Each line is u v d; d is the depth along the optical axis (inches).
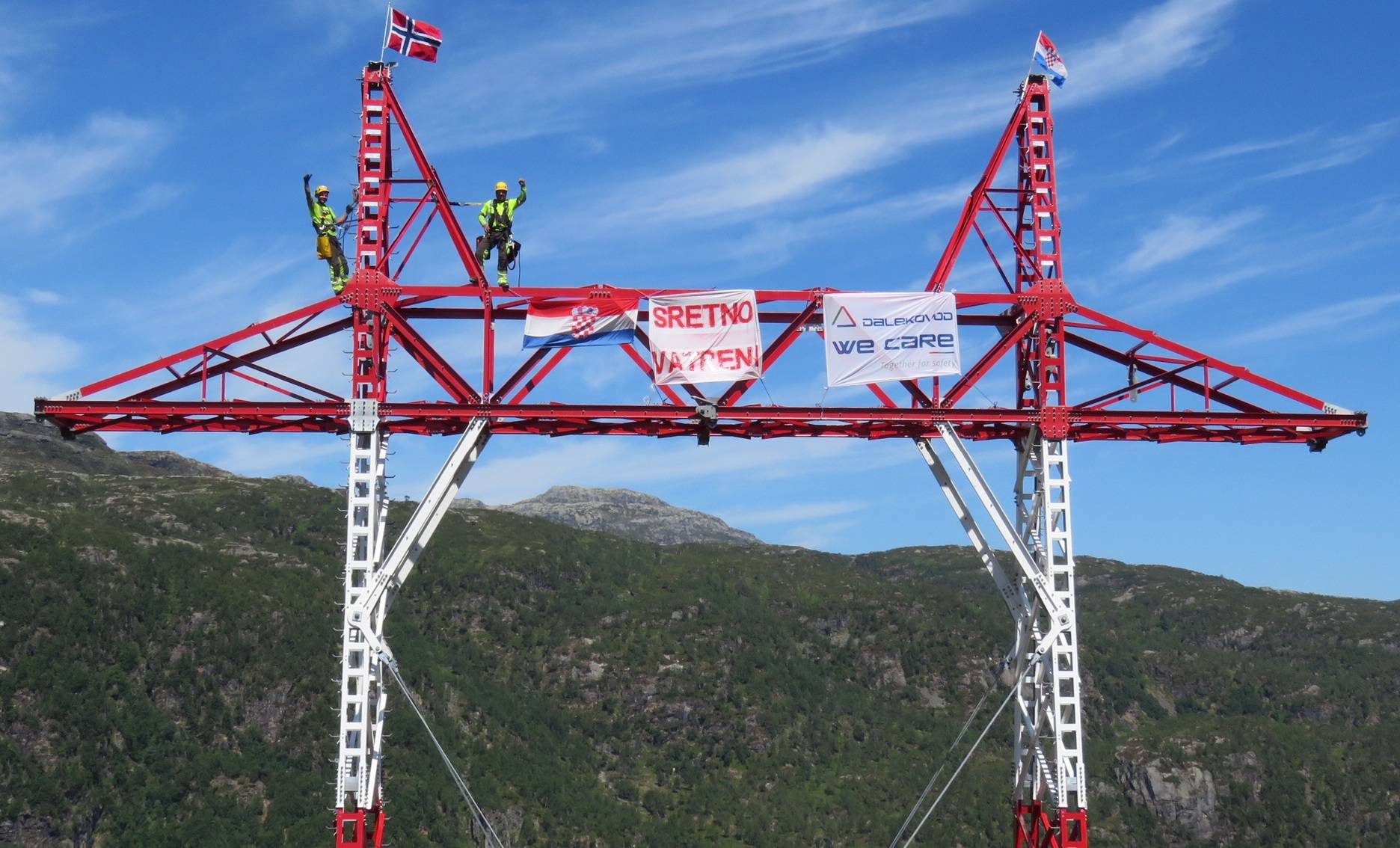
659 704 6102.4
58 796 4370.1
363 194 1606.8
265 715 5007.4
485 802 4938.5
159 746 4712.1
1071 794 1578.5
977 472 1633.9
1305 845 5403.5
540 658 6328.7
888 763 5930.1
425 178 1627.7
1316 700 6840.6
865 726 6225.4
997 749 6063.0
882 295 1644.9
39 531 5246.1
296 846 4478.3
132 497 6259.8
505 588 6648.6
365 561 1545.3
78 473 6958.7
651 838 5216.5
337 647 5354.3
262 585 5531.5
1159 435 1694.1
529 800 5137.8
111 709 4751.5
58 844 4279.0
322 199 1616.6
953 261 1678.2
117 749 4633.4
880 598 7155.5
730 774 5792.3
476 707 5639.8
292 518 6417.3
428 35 1649.9
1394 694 6884.8
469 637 6279.5
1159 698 6978.4
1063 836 1560.0
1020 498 1673.2
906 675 6643.7
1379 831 5506.9
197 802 4574.3
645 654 6417.3
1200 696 7003.0
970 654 6747.1
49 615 4933.6
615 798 5492.1
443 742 5157.5
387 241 1621.6
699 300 1630.2
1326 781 5669.3
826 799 5644.7
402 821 4498.0
